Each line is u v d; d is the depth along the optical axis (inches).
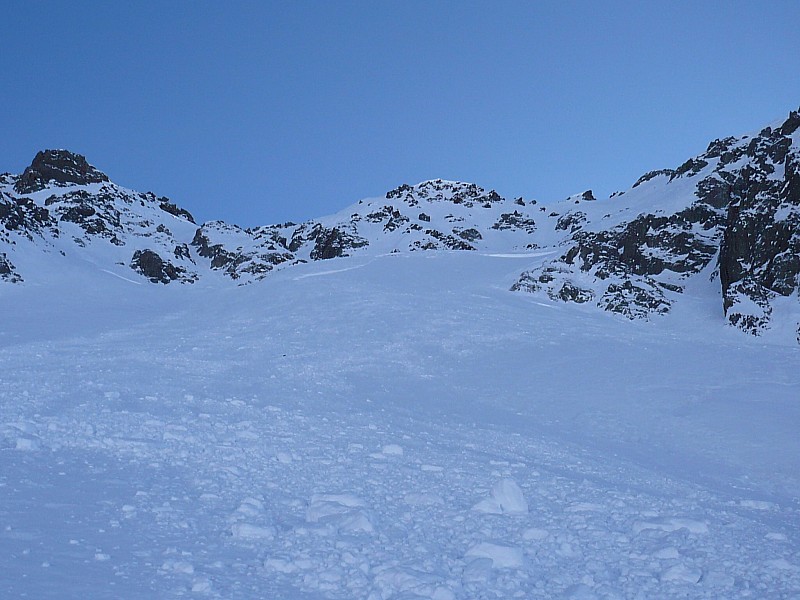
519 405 1133.1
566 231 5054.1
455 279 2815.0
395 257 3339.1
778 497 668.7
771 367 1337.4
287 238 5561.0
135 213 5088.6
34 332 1818.4
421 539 399.5
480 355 1547.7
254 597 287.1
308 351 1549.0
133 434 660.7
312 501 470.9
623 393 1167.6
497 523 447.2
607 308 2367.1
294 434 764.6
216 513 418.9
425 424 935.0
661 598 324.8
